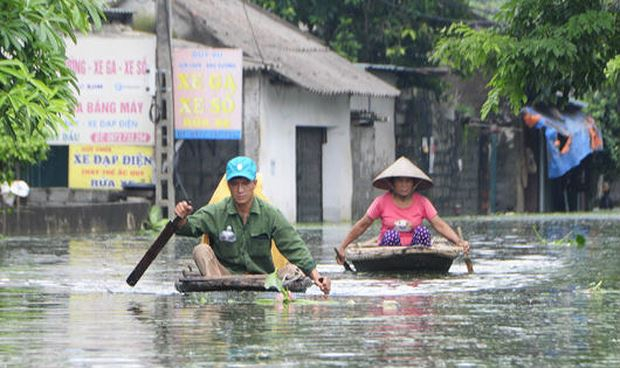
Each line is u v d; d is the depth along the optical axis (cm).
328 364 1557
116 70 5828
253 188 2527
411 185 3269
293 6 8150
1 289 2639
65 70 2562
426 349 1694
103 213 5359
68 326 1944
